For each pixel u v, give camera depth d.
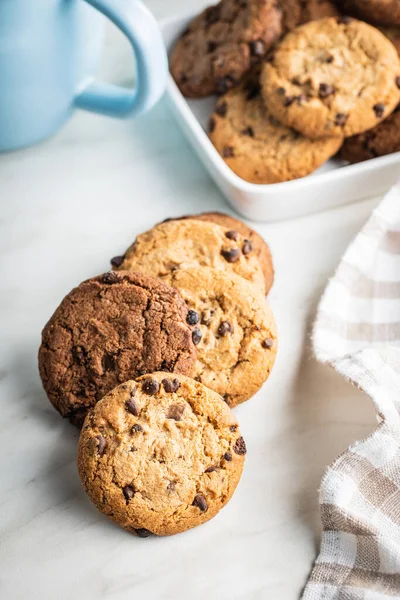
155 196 0.59
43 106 0.56
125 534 0.49
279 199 0.56
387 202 0.56
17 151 0.60
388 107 0.57
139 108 0.55
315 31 0.59
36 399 0.53
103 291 0.51
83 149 0.61
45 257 0.57
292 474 0.51
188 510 0.48
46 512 0.50
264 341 0.51
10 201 0.59
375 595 0.47
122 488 0.48
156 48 0.52
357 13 0.60
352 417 0.53
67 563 0.49
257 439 0.52
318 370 0.54
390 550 0.48
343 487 0.49
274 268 0.57
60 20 0.52
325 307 0.54
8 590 0.48
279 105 0.57
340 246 0.58
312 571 0.49
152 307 0.50
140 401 0.49
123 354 0.50
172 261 0.53
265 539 0.49
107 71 0.63
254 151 0.58
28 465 0.51
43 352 0.51
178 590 0.48
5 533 0.49
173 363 0.50
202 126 0.61
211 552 0.49
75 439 0.52
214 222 0.56
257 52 0.59
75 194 0.59
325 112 0.57
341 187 0.57
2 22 0.50
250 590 0.48
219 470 0.48
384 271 0.56
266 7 0.59
